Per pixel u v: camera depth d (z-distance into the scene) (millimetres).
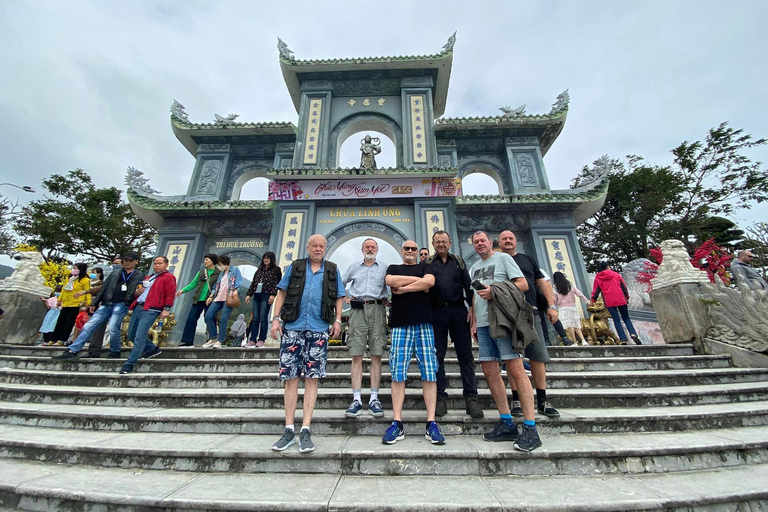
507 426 3061
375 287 4109
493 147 13016
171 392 4188
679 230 18219
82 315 8422
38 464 2883
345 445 2922
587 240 21328
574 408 3844
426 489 2373
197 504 2184
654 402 3906
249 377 4816
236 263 11422
